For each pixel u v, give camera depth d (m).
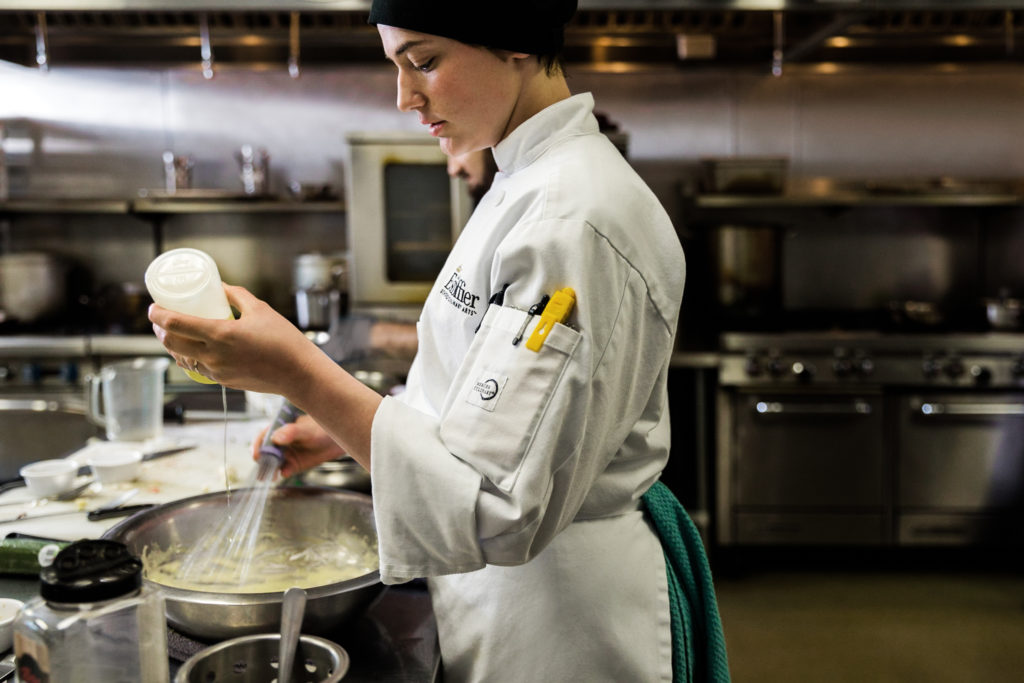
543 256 0.89
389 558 0.89
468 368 0.93
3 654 0.94
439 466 0.87
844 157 4.31
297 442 1.25
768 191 3.94
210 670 0.85
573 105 1.02
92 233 4.36
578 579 1.04
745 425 3.49
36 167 4.37
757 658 2.77
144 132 4.36
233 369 0.89
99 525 1.33
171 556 1.15
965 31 3.83
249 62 4.12
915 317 3.69
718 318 3.89
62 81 4.32
